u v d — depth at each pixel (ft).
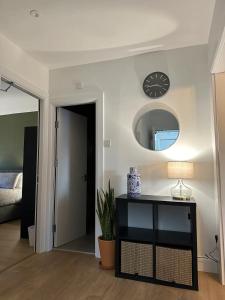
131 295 6.84
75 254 10.02
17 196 16.63
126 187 9.54
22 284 7.43
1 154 19.24
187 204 7.52
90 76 10.50
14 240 11.93
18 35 8.39
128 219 9.39
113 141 9.87
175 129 9.14
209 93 8.79
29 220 12.25
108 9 7.08
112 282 7.62
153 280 7.61
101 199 9.50
